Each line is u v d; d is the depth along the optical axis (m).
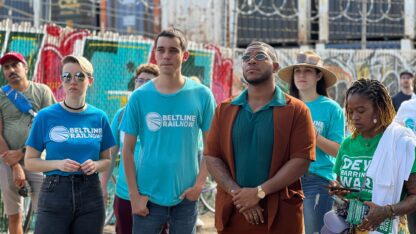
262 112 4.09
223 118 4.20
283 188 4.06
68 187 4.77
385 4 17.31
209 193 9.54
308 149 4.05
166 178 4.79
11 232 6.51
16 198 6.43
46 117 4.89
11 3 14.06
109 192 8.08
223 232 4.17
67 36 7.70
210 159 4.23
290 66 5.61
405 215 4.08
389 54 13.23
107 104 8.19
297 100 4.16
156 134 4.79
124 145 4.85
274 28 17.64
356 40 17.50
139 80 6.19
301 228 4.15
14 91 6.30
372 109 3.94
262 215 4.05
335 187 4.06
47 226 4.75
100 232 4.94
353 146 4.11
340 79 12.85
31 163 4.86
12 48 7.14
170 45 4.77
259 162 4.07
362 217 3.87
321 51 12.70
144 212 4.78
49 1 12.91
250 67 4.07
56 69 7.57
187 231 4.89
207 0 16.05
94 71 8.03
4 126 6.25
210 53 9.80
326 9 17.48
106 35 8.14
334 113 5.44
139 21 17.20
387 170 3.86
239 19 17.31
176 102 4.82
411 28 17.20
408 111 5.14
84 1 17.17
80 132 4.91
